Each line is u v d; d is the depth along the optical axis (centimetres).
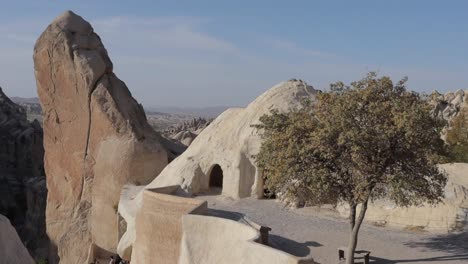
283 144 1703
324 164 1659
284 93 3055
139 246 2219
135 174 3419
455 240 2000
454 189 2234
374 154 1580
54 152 3938
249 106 3136
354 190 1599
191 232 1917
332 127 1560
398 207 2261
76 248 3612
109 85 3722
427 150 1562
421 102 1587
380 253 1845
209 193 2936
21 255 617
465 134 3703
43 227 5400
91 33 3916
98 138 3634
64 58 3797
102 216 3494
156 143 3562
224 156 2934
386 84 1609
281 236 2078
